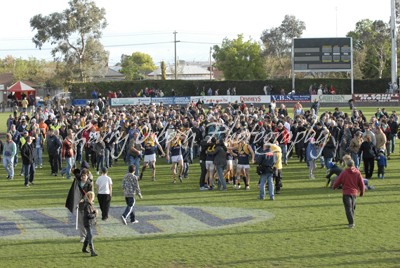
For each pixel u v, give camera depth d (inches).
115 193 967.0
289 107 2783.0
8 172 1139.3
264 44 5408.5
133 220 743.7
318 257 580.1
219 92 3277.6
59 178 1139.9
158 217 776.3
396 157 1326.3
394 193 910.4
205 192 957.2
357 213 773.9
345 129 1158.3
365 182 942.4
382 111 1510.8
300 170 1159.0
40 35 4133.9
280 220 744.3
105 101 2869.1
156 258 587.8
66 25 4101.9
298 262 565.0
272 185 882.1
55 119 1437.0
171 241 653.9
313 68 2741.1
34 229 721.6
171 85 3292.3
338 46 2719.0
